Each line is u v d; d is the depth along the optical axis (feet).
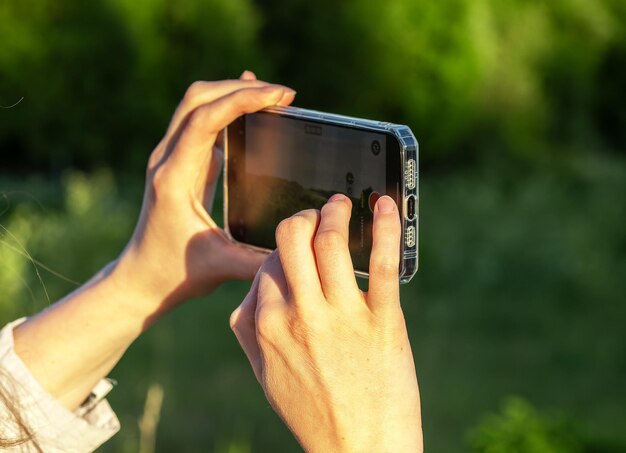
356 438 3.16
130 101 52.06
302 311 3.15
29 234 29.58
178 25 53.01
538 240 38.42
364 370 3.17
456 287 36.42
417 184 3.92
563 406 28.04
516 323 34.24
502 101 62.28
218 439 23.12
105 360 4.59
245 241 4.75
